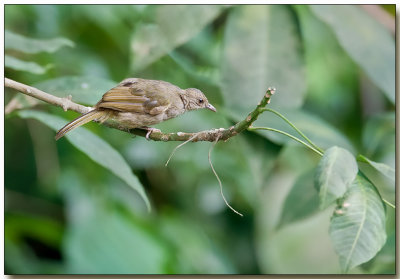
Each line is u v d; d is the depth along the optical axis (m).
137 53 8.74
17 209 11.98
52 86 8.12
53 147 11.97
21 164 12.23
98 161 7.14
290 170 12.29
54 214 12.22
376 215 5.60
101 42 12.18
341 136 8.62
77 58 11.74
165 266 11.72
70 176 11.98
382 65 8.70
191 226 12.73
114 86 8.58
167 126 12.29
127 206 12.30
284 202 8.92
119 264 11.30
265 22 9.09
